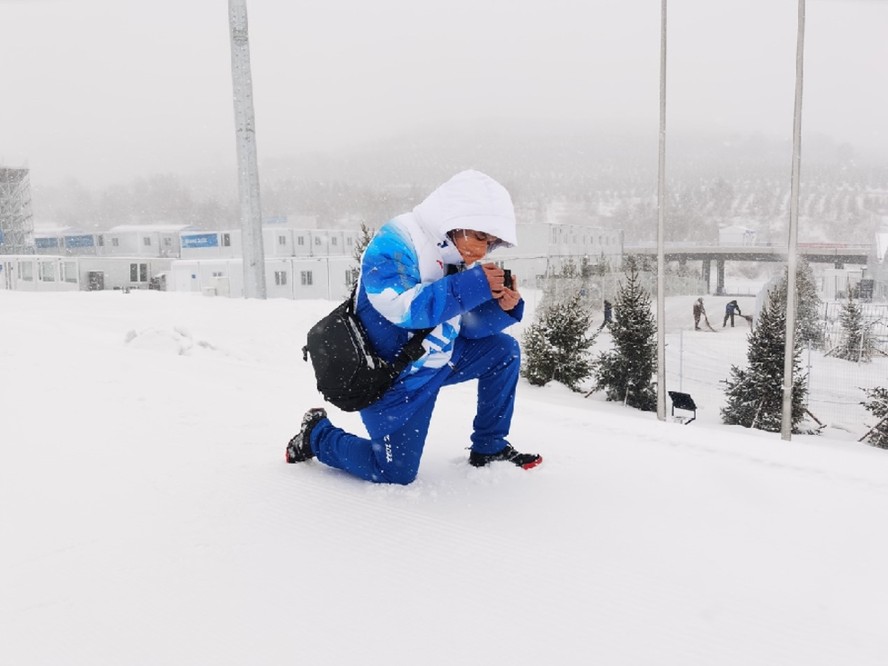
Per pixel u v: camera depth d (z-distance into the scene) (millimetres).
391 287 2170
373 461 2541
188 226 65625
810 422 14695
